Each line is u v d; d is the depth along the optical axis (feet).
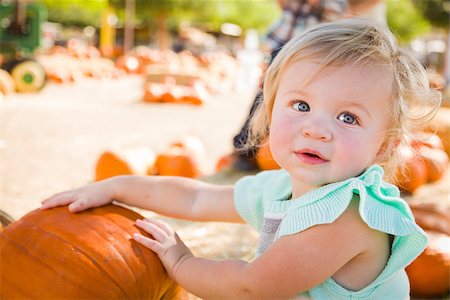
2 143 19.38
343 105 5.16
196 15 102.99
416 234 5.32
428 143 15.81
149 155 14.79
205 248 9.68
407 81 5.53
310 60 5.30
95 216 5.96
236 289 5.37
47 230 5.66
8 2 40.11
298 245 5.17
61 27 139.13
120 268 5.50
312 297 5.31
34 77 36.45
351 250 5.16
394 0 107.14
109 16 98.94
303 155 5.26
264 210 6.25
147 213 11.14
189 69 52.90
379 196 5.29
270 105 5.87
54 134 21.83
